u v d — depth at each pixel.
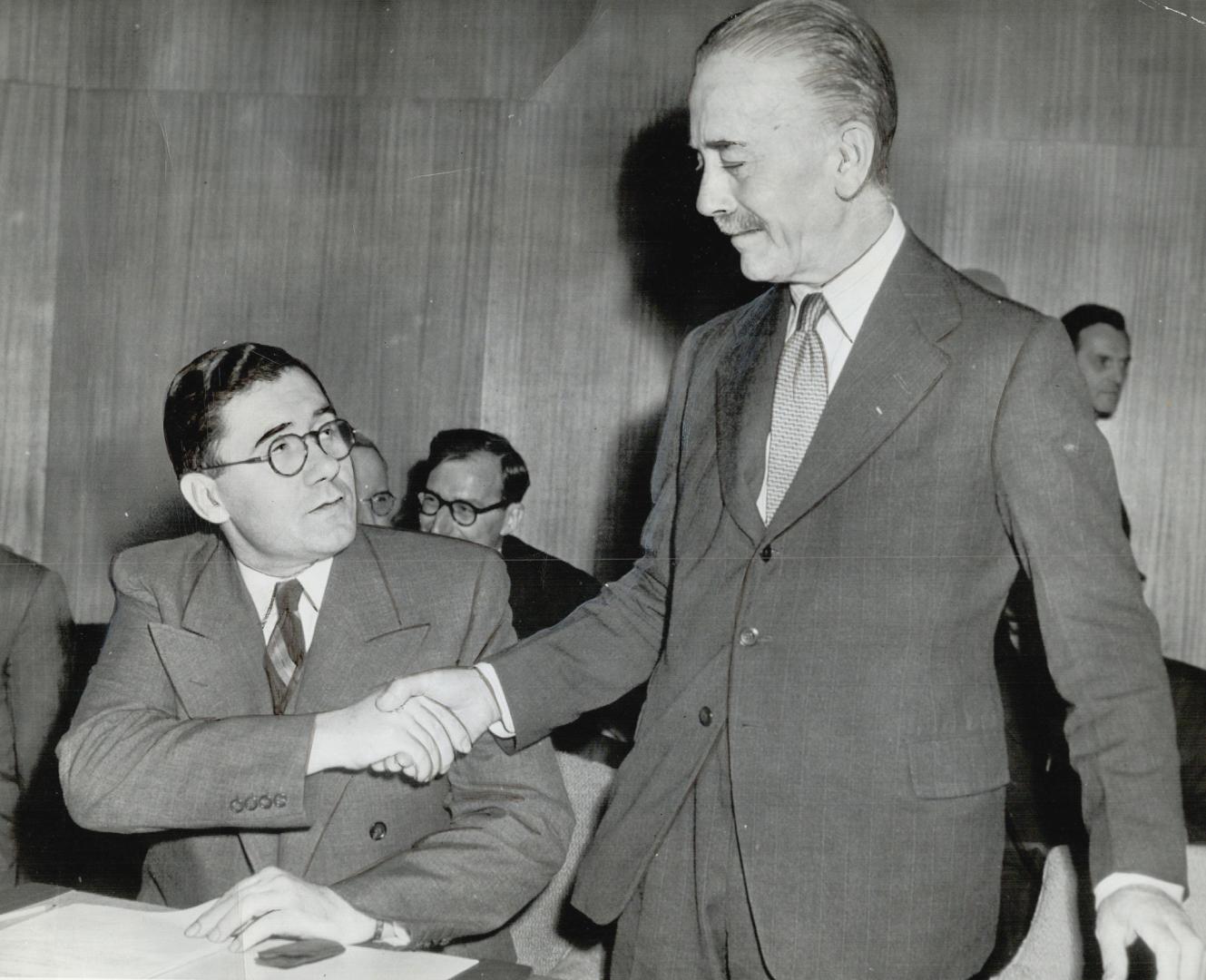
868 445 1.24
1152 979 1.28
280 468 1.40
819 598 1.26
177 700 1.47
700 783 1.34
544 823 1.42
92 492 3.80
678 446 1.50
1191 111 3.52
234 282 3.78
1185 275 3.56
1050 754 1.87
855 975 1.22
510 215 3.69
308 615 1.50
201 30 3.75
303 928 1.17
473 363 3.74
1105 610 1.16
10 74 3.74
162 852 1.47
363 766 1.35
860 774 1.23
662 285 3.61
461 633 1.52
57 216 3.79
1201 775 2.19
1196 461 3.57
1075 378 1.22
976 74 3.59
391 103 3.71
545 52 3.63
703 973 1.33
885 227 1.30
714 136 1.27
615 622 1.51
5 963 1.06
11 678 2.48
